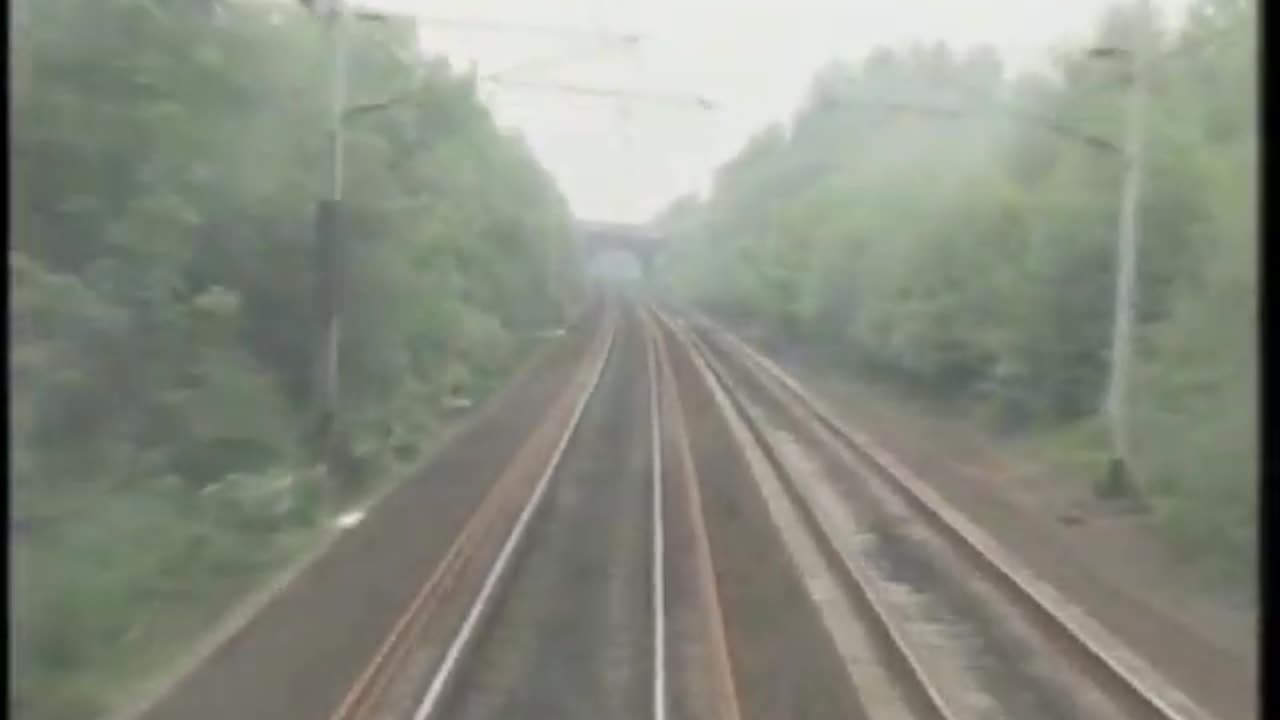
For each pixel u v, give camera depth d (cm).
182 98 2661
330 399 2791
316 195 3159
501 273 6619
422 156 4666
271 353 3108
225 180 2916
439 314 4162
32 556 1853
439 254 4269
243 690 1529
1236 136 3080
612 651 1781
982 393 4731
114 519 2095
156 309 2523
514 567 2217
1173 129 3491
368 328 3459
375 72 4319
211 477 2591
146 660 1686
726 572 2264
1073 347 3862
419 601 1919
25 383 2148
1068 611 2008
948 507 2870
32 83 2341
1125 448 3012
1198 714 1548
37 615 1673
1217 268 2594
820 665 1747
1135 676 1691
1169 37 3719
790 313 8369
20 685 1522
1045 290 3875
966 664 1777
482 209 6022
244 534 2355
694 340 8831
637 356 7094
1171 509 2644
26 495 2027
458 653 1703
